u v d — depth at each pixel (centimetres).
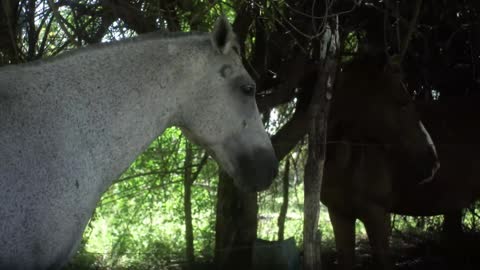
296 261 479
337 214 507
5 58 419
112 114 279
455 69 668
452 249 679
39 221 255
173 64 290
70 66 275
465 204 558
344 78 508
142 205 699
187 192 601
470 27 611
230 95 297
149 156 641
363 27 591
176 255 648
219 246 560
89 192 272
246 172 301
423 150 498
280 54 559
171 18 434
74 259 598
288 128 537
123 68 283
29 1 407
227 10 587
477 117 564
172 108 292
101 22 439
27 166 253
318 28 485
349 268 507
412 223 826
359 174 493
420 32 612
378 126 498
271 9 505
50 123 263
